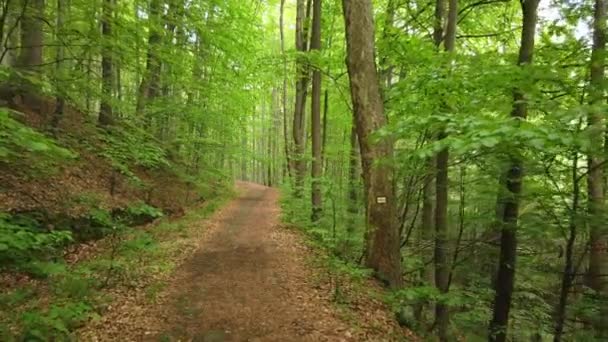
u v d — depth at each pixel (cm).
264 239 1193
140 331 539
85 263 775
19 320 475
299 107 1944
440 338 766
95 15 924
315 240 1197
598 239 715
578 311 727
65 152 439
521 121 397
